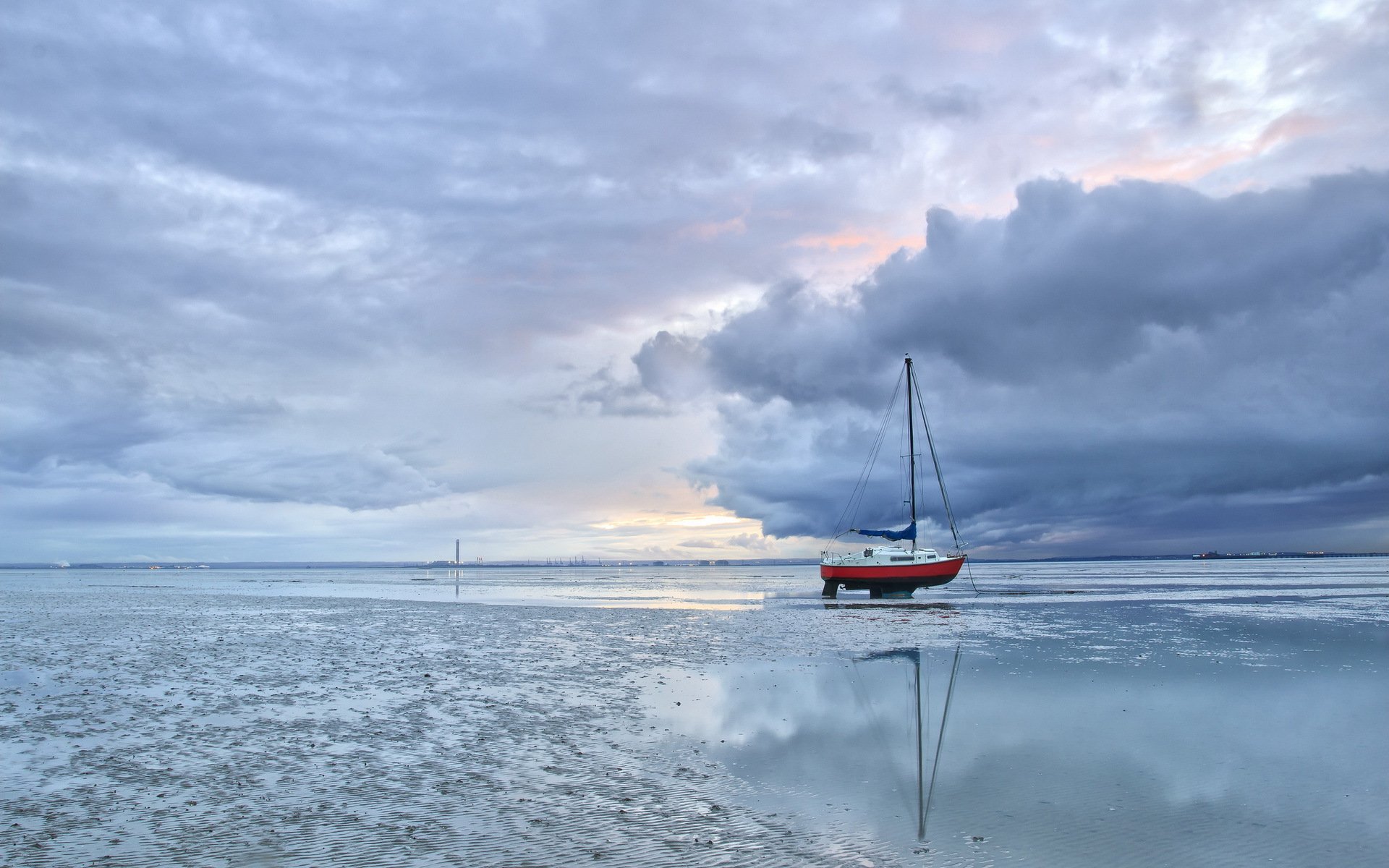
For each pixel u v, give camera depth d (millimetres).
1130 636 37594
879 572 68375
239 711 20266
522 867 10266
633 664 28562
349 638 37938
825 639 36938
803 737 17438
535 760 15500
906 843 11266
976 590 87500
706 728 18234
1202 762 15516
